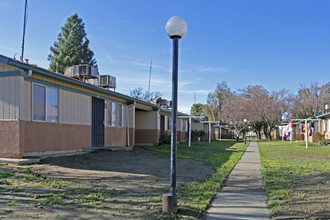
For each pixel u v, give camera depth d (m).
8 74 9.43
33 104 10.16
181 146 23.12
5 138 9.39
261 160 14.03
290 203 5.84
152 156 13.84
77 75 15.62
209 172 9.83
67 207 5.19
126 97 16.81
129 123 18.16
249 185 7.89
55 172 8.16
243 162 13.33
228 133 61.09
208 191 6.91
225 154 16.75
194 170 10.14
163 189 6.85
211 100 55.28
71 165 9.41
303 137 39.16
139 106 19.30
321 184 7.69
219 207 5.71
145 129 21.72
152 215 4.91
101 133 14.81
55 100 11.35
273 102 39.19
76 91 12.62
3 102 9.46
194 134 34.22
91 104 13.93
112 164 10.34
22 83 9.43
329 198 6.16
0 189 6.16
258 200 6.26
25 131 9.77
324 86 42.97
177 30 5.13
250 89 41.31
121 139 17.31
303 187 7.33
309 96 43.94
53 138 11.14
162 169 9.88
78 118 12.82
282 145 26.89
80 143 12.90
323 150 19.16
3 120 9.42
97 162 10.54
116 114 16.70
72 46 40.66
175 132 5.19
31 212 4.86
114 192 6.34
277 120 40.88
